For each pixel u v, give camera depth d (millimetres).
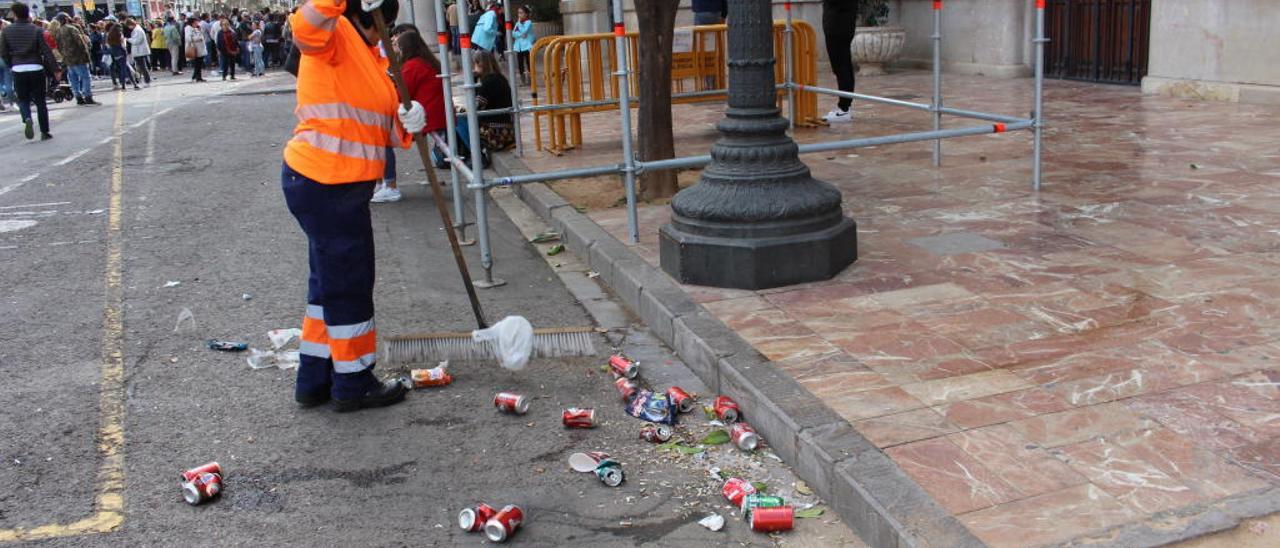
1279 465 3492
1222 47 11883
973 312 5133
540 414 4781
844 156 9578
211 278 7254
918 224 6891
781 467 4094
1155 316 4926
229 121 16812
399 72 4648
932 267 5914
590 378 5168
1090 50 14578
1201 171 7988
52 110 21266
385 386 4949
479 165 6621
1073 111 11672
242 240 8359
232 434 4676
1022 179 8086
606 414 4750
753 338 4969
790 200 5723
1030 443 3740
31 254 8086
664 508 3879
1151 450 3641
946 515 3299
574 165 10148
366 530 3799
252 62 35719
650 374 5125
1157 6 12773
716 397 4801
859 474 3592
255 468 4332
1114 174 8062
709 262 5797
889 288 5590
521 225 8547
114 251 8109
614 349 5520
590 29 20828
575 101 11008
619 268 6367
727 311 5387
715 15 13766
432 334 5227
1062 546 3088
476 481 4156
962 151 9523
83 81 22016
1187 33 12375
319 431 4688
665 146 8289
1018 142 9820
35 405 5043
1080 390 4160
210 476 4078
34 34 15070
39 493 4148
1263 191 7215
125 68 27828
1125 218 6715
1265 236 6121
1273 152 8555
